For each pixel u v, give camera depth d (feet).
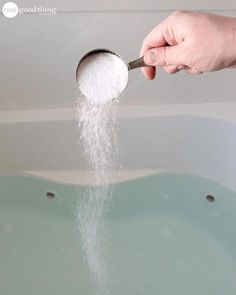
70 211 1.70
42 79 1.55
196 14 1.00
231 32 0.98
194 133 1.65
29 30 1.44
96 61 1.11
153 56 1.02
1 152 1.66
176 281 1.55
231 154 1.64
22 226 1.67
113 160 1.71
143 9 1.43
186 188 1.74
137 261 1.60
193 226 1.69
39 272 1.56
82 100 1.59
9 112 1.61
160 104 1.65
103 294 1.50
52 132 1.62
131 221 1.69
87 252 1.62
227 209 1.69
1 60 1.49
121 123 1.61
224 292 1.52
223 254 1.62
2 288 1.51
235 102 1.66
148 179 1.75
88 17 1.43
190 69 1.08
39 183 1.73
